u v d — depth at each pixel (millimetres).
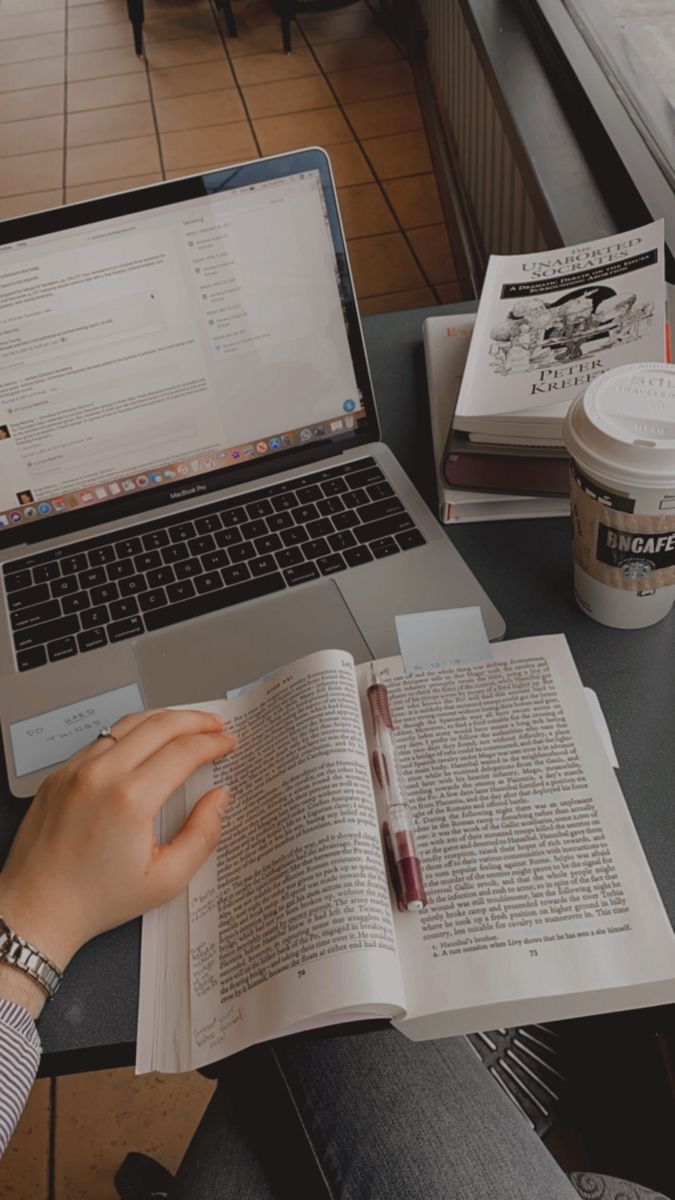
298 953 525
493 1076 719
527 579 750
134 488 805
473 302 1022
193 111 2980
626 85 1273
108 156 2846
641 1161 748
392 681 667
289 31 3188
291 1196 627
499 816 589
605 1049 777
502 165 1675
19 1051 529
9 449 755
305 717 627
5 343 723
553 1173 614
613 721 650
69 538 808
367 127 2824
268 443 820
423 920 549
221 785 628
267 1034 506
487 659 677
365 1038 690
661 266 812
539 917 544
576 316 802
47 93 3154
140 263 729
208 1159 675
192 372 771
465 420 764
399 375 944
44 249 709
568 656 675
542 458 774
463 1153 621
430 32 2648
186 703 689
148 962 566
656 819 598
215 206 728
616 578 663
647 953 525
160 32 3387
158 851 582
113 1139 1170
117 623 748
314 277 770
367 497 809
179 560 780
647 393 629
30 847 585
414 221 2488
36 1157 1167
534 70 1429
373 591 743
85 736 681
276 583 757
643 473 589
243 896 569
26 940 550
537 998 516
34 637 748
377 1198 606
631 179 1132
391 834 578
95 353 742
